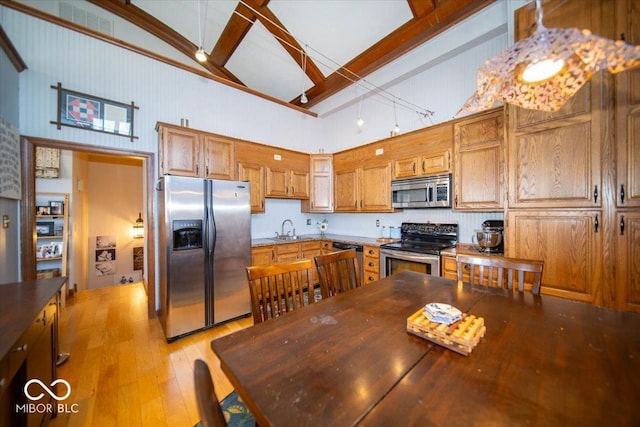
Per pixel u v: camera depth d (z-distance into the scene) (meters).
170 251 2.38
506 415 0.58
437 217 3.18
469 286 1.53
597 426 0.55
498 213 2.68
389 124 3.69
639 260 1.52
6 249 2.05
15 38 2.25
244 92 3.79
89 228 5.24
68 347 2.25
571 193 1.75
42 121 2.35
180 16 3.37
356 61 3.55
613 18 1.58
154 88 2.99
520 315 1.11
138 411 1.54
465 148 2.56
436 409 0.60
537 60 0.94
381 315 1.13
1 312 1.14
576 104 1.72
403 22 2.90
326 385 0.69
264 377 0.72
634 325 1.01
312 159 4.18
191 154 2.95
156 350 2.21
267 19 3.00
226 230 2.74
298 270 1.51
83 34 2.57
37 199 3.47
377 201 3.47
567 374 0.72
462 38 2.76
